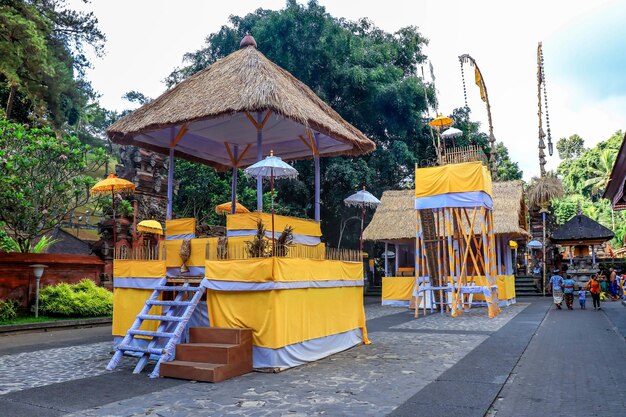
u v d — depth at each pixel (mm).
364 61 30828
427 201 17438
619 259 34812
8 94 27328
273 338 7637
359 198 11953
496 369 7633
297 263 8320
